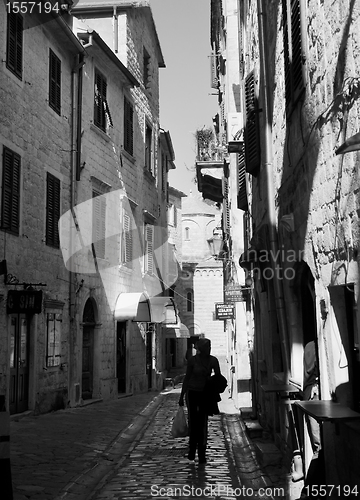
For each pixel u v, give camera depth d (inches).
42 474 291.6
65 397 621.9
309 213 239.5
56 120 627.2
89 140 739.4
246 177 555.5
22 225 530.9
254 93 419.5
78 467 310.2
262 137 374.6
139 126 983.6
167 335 1396.4
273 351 354.6
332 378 207.2
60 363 613.3
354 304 193.6
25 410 534.9
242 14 594.9
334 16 193.2
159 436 424.8
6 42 509.4
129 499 245.8
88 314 726.5
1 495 213.9
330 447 209.9
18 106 529.7
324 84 210.1
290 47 268.1
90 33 709.3
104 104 797.9
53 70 622.8
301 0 240.4
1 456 216.5
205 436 326.3
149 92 1062.4
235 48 748.0
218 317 834.2
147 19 1038.4
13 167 512.1
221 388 328.8
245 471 304.7
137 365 931.3
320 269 223.1
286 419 303.6
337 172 194.5
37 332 555.2
